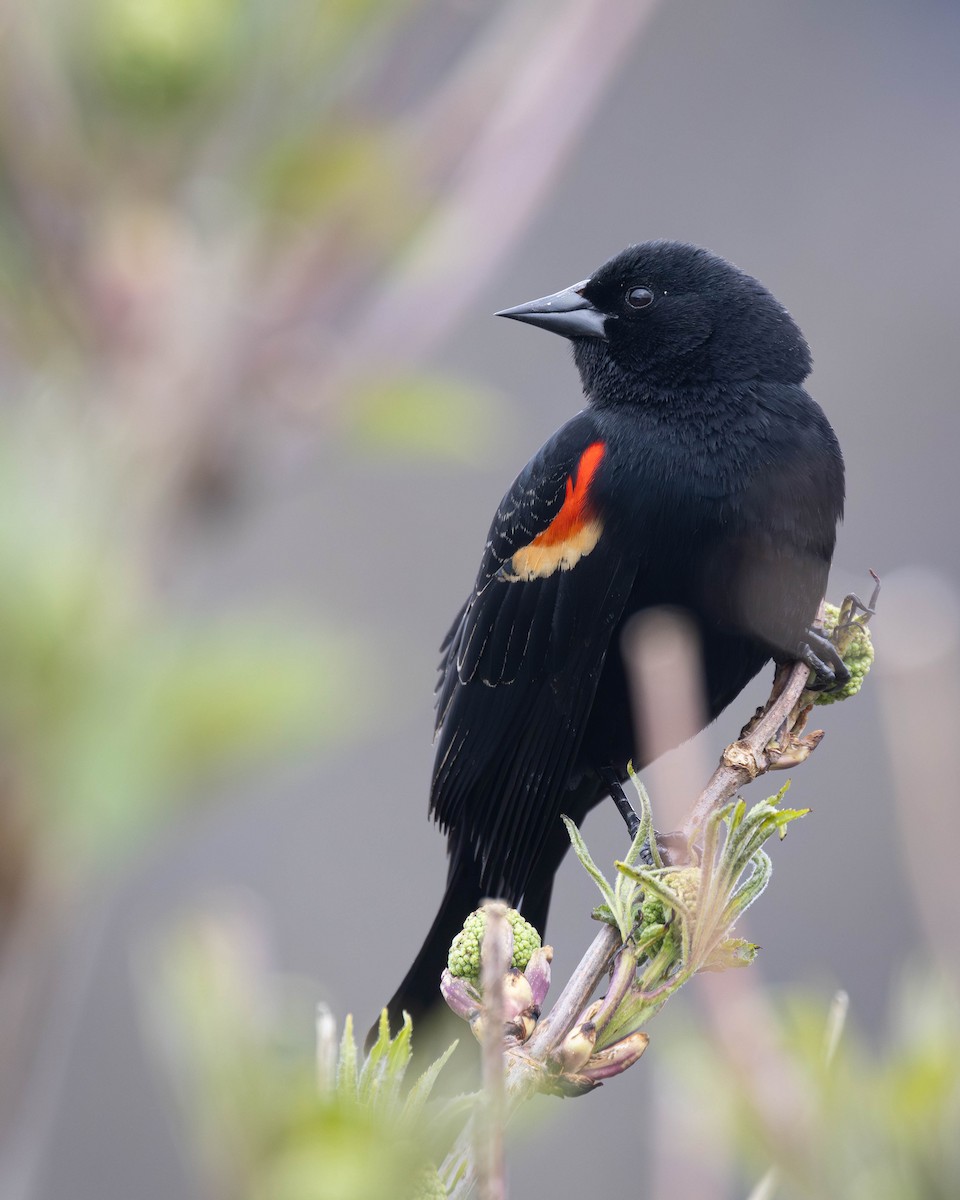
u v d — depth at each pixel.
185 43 0.87
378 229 0.97
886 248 8.23
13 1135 0.69
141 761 0.71
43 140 0.88
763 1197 1.00
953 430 7.67
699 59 8.28
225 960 0.76
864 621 2.53
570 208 8.09
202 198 0.91
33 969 0.71
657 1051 1.07
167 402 0.86
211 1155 0.75
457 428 0.96
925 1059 1.00
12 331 0.88
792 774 6.64
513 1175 5.10
